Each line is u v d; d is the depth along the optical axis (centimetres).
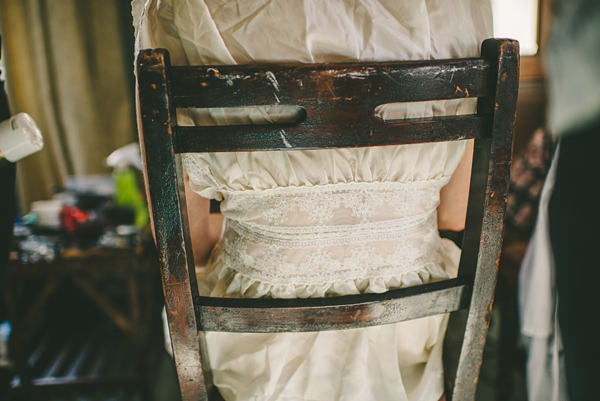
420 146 58
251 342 67
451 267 73
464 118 53
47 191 209
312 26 52
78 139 209
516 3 176
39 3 194
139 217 153
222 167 57
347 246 63
